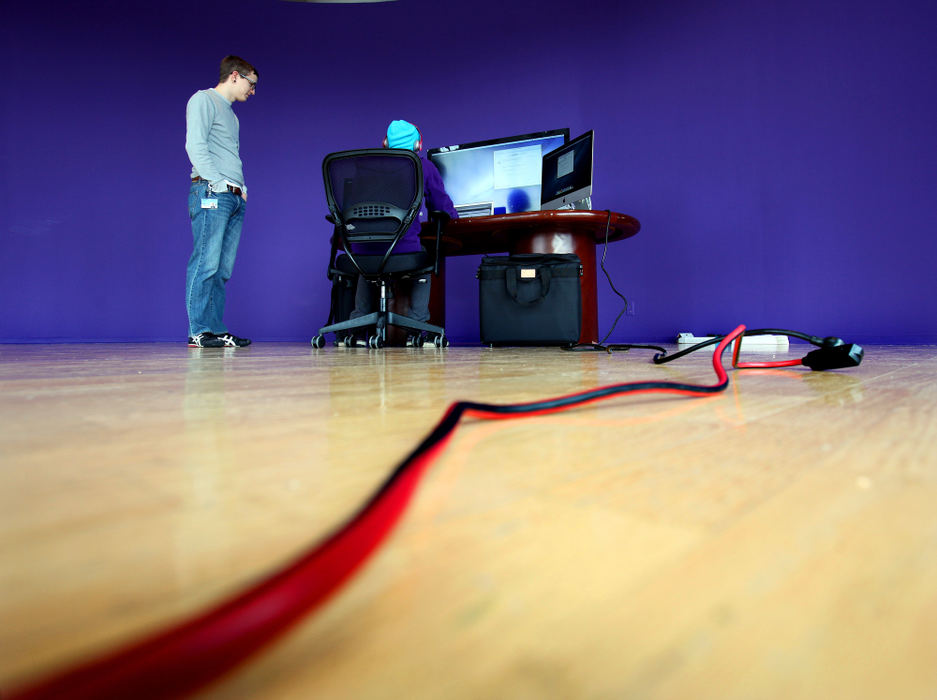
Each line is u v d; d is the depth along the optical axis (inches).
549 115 191.2
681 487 10.1
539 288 102.3
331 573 4.4
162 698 3.0
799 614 5.3
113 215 201.3
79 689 2.8
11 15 194.4
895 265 144.6
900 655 4.6
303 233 213.5
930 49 140.7
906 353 84.6
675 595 5.7
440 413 20.3
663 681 4.2
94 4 199.5
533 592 5.8
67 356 75.2
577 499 9.3
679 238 172.2
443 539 7.4
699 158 169.6
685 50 171.8
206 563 6.5
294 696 3.9
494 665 4.4
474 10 201.5
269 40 214.1
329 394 27.3
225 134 117.2
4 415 19.6
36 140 196.1
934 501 9.3
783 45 158.4
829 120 152.7
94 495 9.5
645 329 176.4
